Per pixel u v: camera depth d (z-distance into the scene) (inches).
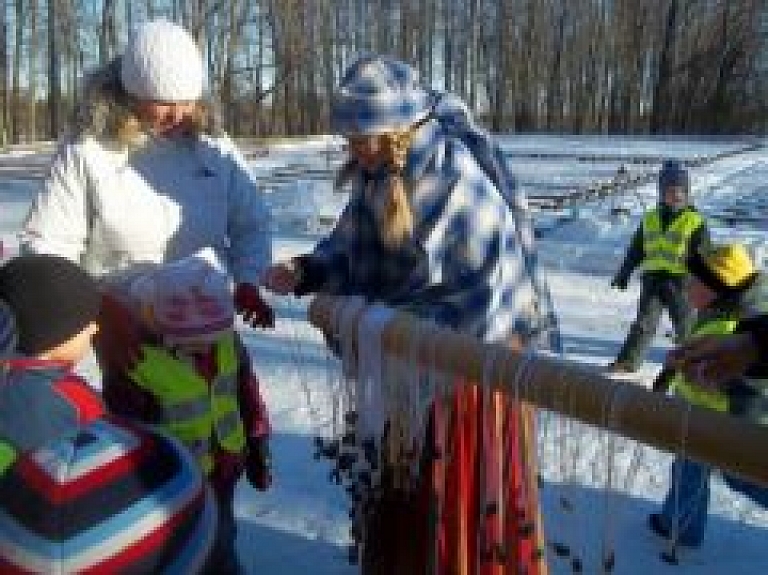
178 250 126.4
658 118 2615.7
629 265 286.2
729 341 89.9
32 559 63.6
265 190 735.7
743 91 2613.2
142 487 67.0
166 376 115.1
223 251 131.1
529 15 2623.0
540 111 2674.7
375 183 109.9
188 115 125.1
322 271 120.2
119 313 116.6
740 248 149.9
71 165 121.3
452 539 112.9
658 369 281.4
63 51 1889.8
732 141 1975.9
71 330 75.9
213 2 1941.4
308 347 288.2
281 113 2225.6
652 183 828.0
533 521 113.5
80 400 71.6
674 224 271.0
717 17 2596.0
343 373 109.0
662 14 2605.8
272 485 185.2
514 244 107.7
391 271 109.7
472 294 104.8
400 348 97.9
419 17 2534.5
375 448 110.2
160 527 66.2
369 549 120.4
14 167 1070.4
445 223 104.2
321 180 858.1
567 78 2659.9
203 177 127.3
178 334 113.7
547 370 83.7
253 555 158.9
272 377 258.5
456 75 2655.0
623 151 1502.2
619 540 163.5
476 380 89.8
